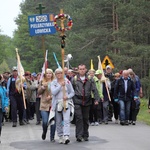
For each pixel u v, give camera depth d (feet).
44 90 48.11
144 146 44.75
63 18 48.60
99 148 43.52
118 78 67.87
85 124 48.70
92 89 49.19
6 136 54.34
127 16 148.87
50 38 239.91
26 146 45.65
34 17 67.56
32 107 79.36
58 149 43.16
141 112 88.58
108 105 68.03
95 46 181.88
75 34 181.78
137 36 147.13
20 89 66.69
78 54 182.29
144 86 138.21
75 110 47.80
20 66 67.46
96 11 182.60
